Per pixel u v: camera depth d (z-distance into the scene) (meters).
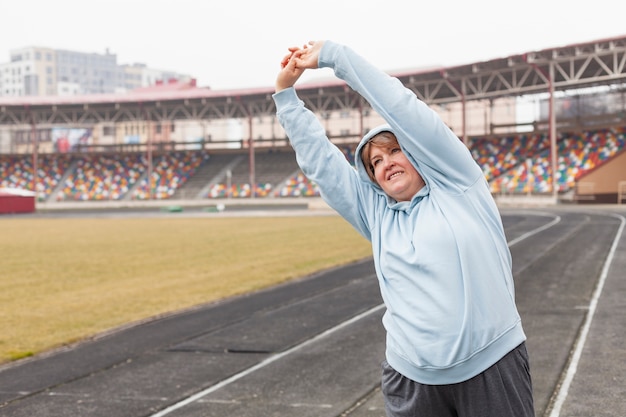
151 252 21.39
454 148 2.21
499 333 2.22
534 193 48.31
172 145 69.44
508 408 2.23
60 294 13.19
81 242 25.75
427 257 2.20
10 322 10.34
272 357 7.44
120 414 5.61
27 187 70.12
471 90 55.66
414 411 2.34
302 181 63.03
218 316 10.24
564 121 52.84
